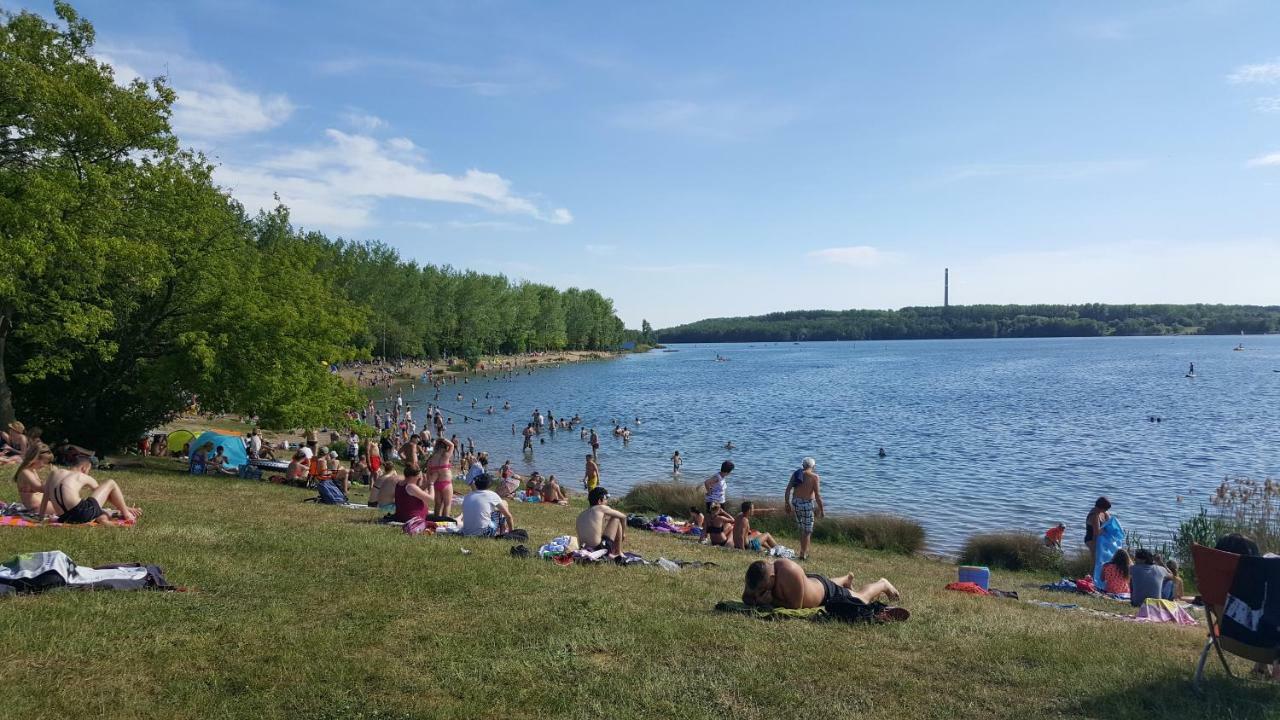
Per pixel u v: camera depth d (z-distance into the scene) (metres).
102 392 24.31
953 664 6.49
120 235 21.17
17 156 20.58
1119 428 51.59
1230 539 7.15
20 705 4.81
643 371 140.12
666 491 26.81
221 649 6.07
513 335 157.88
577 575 9.56
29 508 11.29
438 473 15.47
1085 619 9.58
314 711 5.03
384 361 114.94
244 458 25.52
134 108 21.52
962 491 31.36
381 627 6.84
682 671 6.00
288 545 10.25
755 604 8.13
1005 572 18.47
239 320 23.83
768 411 68.56
